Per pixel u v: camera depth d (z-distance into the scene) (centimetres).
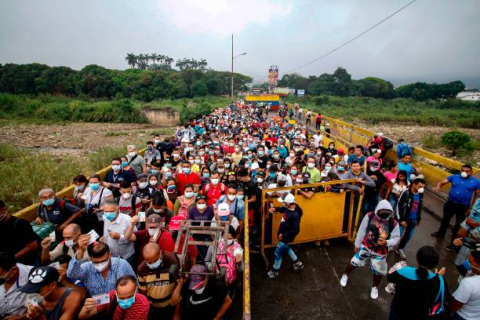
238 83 11269
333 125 2141
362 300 458
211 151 995
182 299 318
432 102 6431
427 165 980
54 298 256
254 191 576
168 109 4297
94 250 295
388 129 3194
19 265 292
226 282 349
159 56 13950
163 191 608
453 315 306
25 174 1028
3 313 273
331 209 589
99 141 2569
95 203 527
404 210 526
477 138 2459
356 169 635
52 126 3809
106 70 7638
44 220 478
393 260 565
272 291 481
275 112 4169
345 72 9256
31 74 7044
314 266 545
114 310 289
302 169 772
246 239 413
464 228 517
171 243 384
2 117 4281
